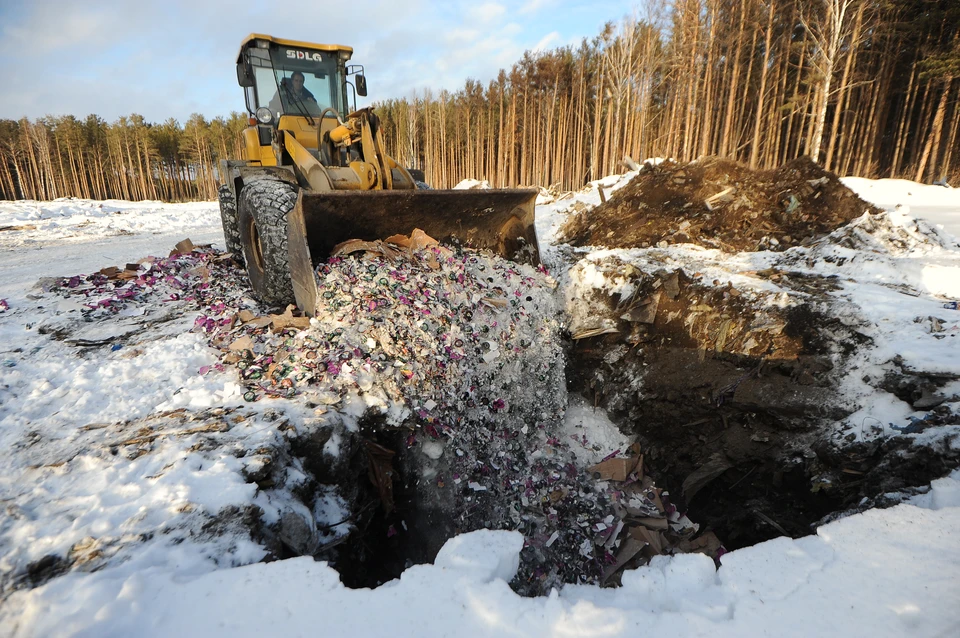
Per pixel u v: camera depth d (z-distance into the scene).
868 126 22.34
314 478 2.86
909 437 3.21
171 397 3.24
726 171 8.20
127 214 18.34
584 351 5.12
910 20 21.52
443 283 4.34
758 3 20.28
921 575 1.85
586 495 4.03
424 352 3.72
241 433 2.74
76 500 2.18
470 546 2.03
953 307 4.32
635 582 1.93
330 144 5.18
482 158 37.41
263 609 1.66
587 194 14.77
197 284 5.62
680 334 4.83
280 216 4.16
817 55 20.33
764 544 2.11
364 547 3.14
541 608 1.70
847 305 4.42
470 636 1.59
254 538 2.09
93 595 1.65
